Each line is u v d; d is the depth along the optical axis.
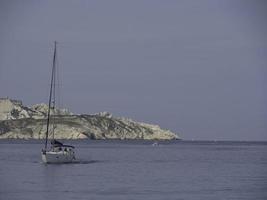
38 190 112.12
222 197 103.62
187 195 106.12
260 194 107.62
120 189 114.75
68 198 100.94
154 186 120.69
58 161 174.62
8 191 110.31
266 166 187.00
